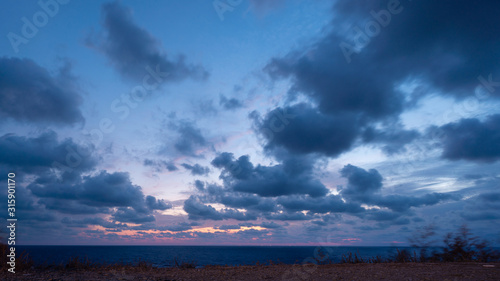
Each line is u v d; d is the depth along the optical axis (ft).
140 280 24.73
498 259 32.73
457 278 20.97
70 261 36.91
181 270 34.30
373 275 24.50
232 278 26.61
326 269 30.66
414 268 27.71
